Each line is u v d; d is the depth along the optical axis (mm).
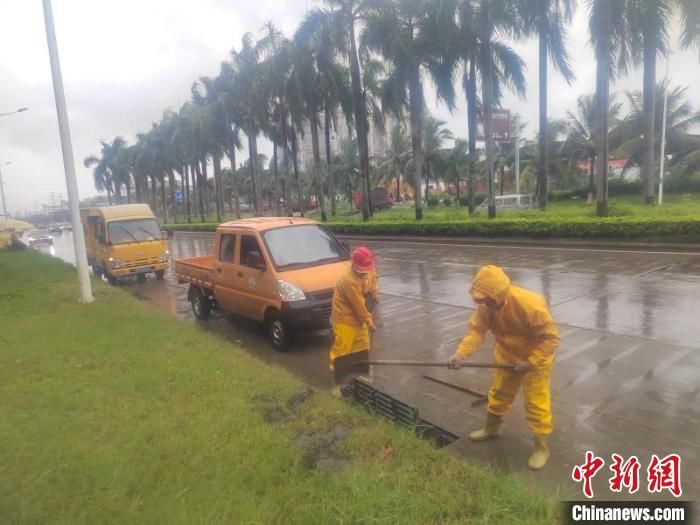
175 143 48812
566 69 21562
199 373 5367
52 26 9898
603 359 5773
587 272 11258
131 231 15109
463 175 55500
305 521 2760
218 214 46688
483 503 2904
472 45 22719
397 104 26359
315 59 28703
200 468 3355
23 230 52094
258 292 7566
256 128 37594
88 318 8336
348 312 5352
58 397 4734
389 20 23203
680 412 4379
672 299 8242
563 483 3367
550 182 49125
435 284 11312
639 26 18266
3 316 8656
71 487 3129
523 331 3533
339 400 4754
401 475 3215
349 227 27422
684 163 40438
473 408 4758
